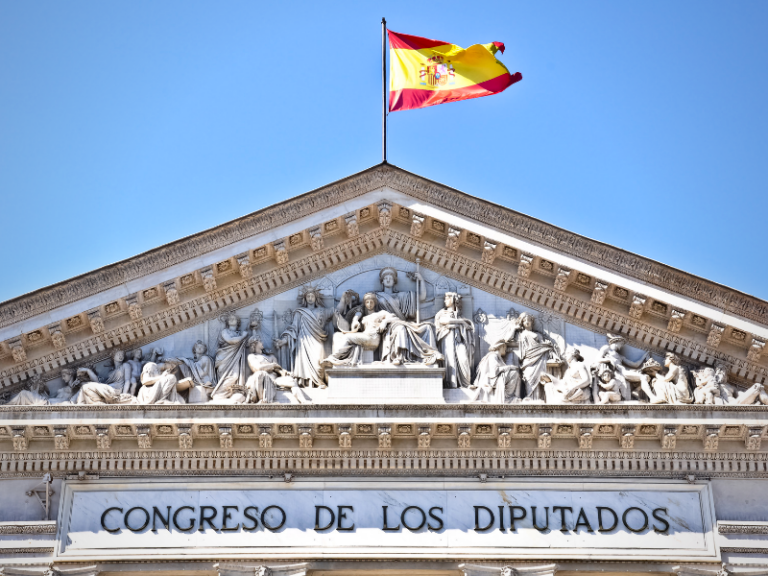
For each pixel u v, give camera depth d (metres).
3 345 42.03
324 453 41.56
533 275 43.72
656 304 42.91
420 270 44.19
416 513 41.06
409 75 48.50
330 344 43.03
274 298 43.91
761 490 41.56
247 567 40.47
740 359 42.62
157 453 41.56
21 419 40.94
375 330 42.66
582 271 43.06
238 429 41.22
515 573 40.31
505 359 43.00
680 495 41.38
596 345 43.25
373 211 44.16
